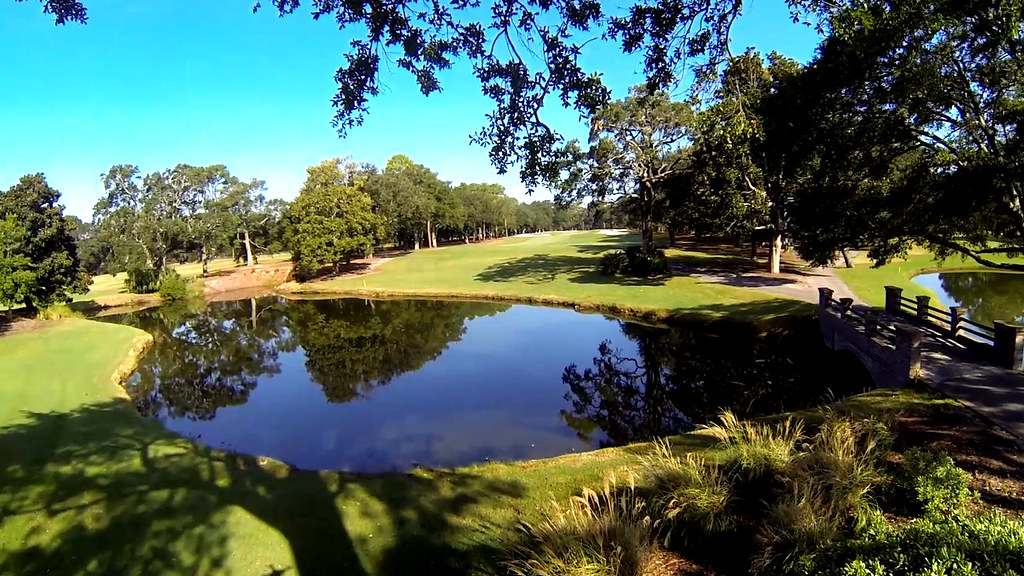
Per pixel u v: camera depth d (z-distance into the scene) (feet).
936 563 9.73
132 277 127.34
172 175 155.02
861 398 30.17
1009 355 33.27
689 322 65.26
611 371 51.62
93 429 35.65
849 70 35.45
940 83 32.81
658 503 17.63
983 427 24.21
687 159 92.07
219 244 161.48
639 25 16.71
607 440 34.96
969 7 28.53
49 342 66.13
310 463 32.73
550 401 43.75
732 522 16.55
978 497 17.15
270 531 21.42
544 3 15.81
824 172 44.27
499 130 17.21
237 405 46.68
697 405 41.19
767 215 88.33
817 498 15.94
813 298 67.36
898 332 34.71
